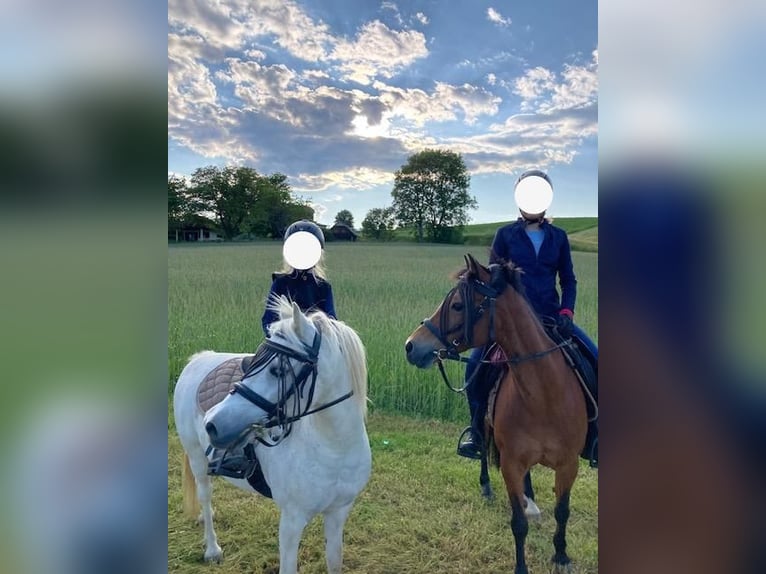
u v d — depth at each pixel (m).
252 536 3.12
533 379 2.44
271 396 1.90
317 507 2.10
